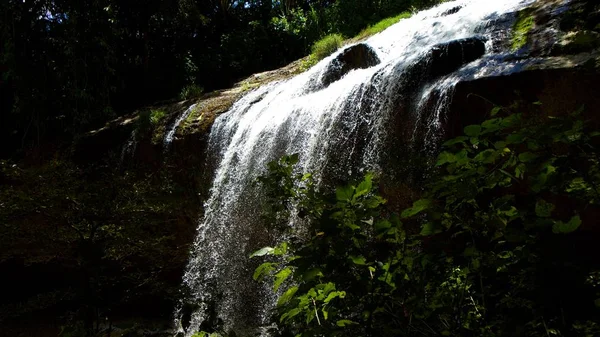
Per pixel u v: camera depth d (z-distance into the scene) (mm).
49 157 9031
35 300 6363
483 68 3865
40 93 10141
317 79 6914
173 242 6980
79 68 10484
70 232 4094
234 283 6074
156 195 4562
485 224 1472
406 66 4406
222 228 6438
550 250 1429
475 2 6953
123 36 12742
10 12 10211
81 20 10547
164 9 12867
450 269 1680
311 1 15602
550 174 1207
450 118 3730
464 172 1309
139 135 8023
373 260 1518
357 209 1431
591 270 1548
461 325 1585
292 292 1499
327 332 1431
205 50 14344
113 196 3916
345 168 4711
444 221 1477
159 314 6723
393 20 9414
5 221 3990
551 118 1197
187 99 9617
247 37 13633
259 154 6070
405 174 3895
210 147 7250
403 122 4215
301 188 1779
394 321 1570
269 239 5684
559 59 3439
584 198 1397
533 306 1599
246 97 7961
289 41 13484
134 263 4773
